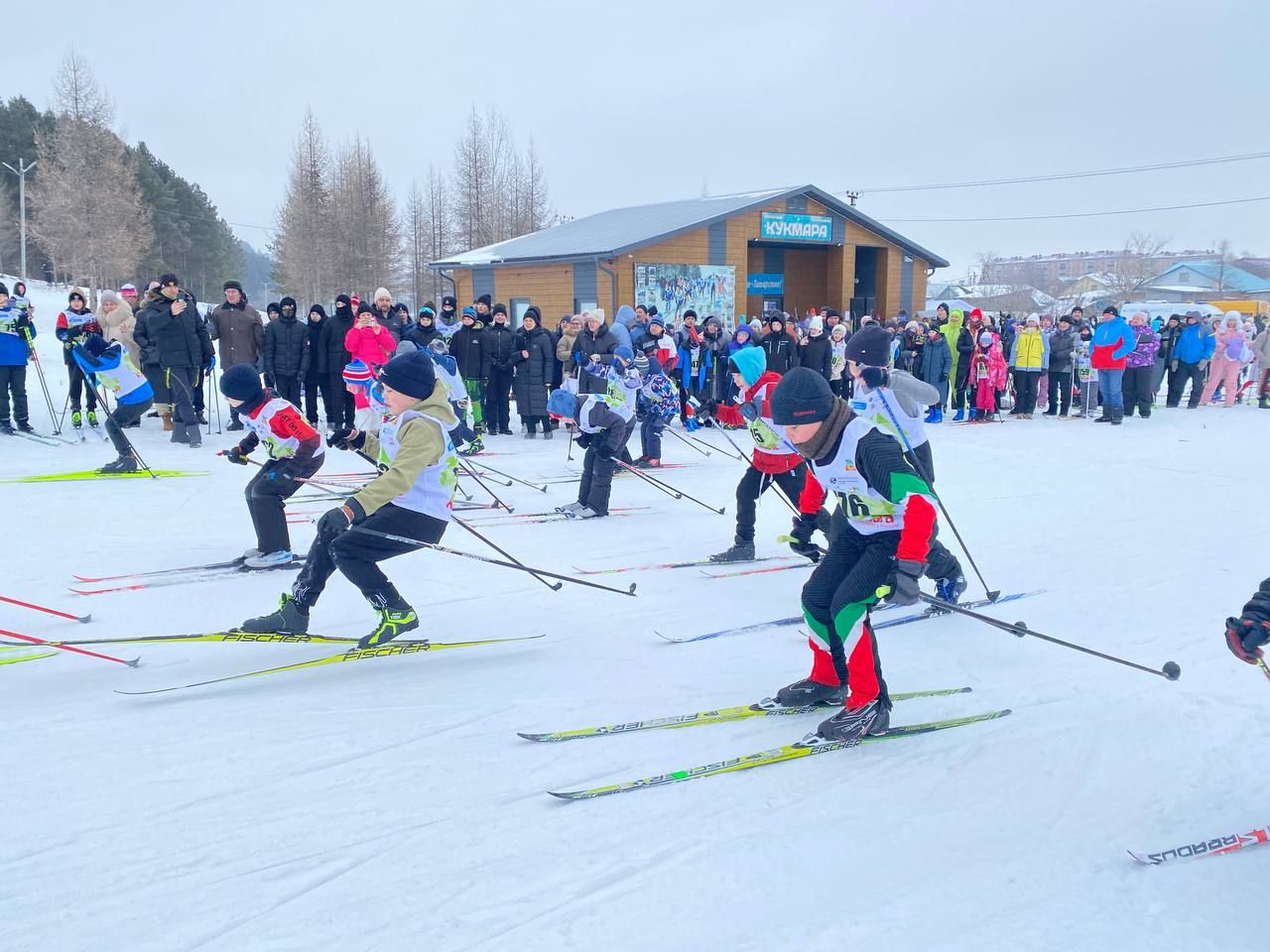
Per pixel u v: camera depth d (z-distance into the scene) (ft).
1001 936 7.46
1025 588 17.21
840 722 10.76
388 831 8.87
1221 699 12.12
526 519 22.91
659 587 17.31
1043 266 377.71
